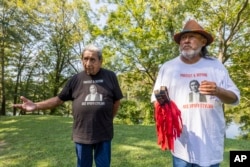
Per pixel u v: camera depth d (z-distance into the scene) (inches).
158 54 560.4
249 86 631.8
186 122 94.7
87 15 629.9
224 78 94.4
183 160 95.7
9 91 802.2
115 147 233.8
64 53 858.1
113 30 576.7
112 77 127.7
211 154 94.0
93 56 121.5
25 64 843.4
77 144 125.3
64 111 896.9
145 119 694.5
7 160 216.7
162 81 99.7
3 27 570.6
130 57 584.7
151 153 217.9
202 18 601.6
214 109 93.8
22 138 291.7
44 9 786.2
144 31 563.8
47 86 878.4
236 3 575.8
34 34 711.7
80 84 125.6
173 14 549.0
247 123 703.1
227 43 597.3
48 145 254.4
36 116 460.8
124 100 706.8
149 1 566.3
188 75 95.3
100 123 123.4
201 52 98.0
